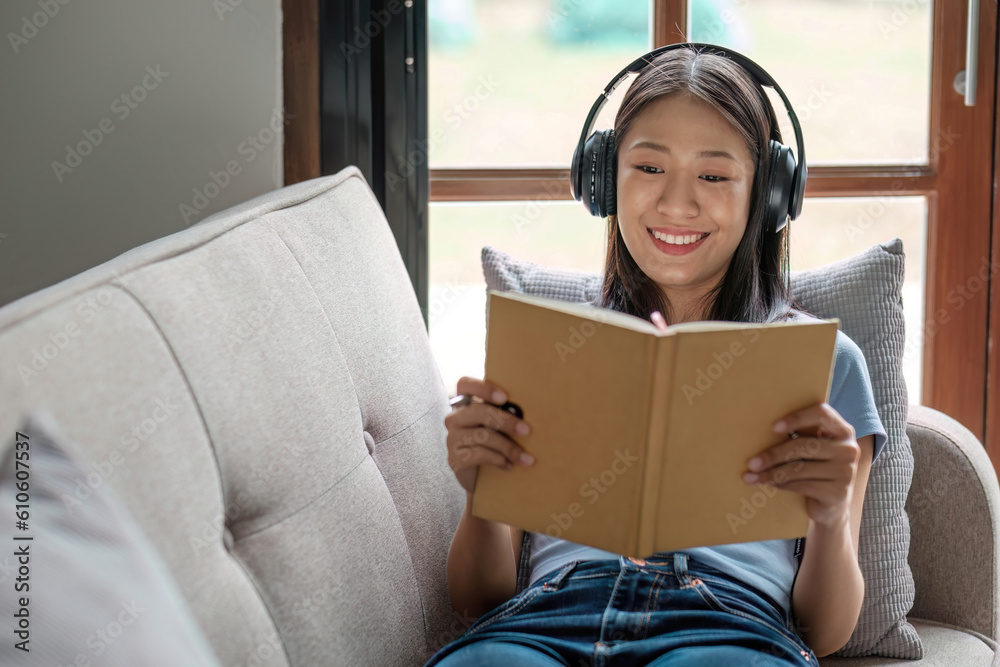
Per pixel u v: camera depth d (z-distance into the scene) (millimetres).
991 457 1653
